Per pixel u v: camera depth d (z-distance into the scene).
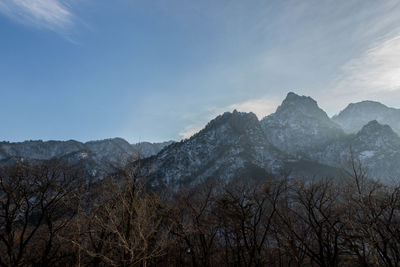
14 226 17.53
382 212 13.92
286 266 21.94
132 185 13.22
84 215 14.64
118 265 11.28
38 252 18.64
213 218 20.88
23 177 17.52
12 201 17.16
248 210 18.41
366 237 13.03
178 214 20.19
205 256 18.94
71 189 16.95
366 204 13.14
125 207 12.55
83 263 14.76
